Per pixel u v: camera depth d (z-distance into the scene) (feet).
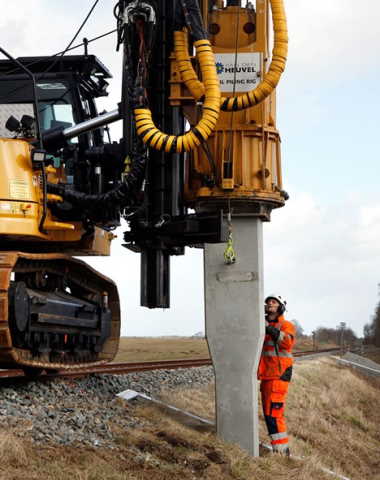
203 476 25.90
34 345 33.27
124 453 25.86
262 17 31.50
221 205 31.14
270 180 31.37
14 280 34.14
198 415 35.76
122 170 33.53
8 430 24.35
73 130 33.24
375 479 40.22
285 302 33.50
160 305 31.91
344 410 55.36
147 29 30.09
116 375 41.16
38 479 21.04
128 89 30.32
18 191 30.83
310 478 29.96
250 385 31.17
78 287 39.04
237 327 31.35
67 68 36.52
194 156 31.48
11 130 31.60
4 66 36.45
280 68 30.07
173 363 54.95
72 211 32.73
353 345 195.52
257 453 31.37
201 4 31.78
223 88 31.45
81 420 28.04
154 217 31.22
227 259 31.17
